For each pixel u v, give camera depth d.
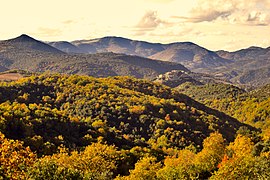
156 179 60.84
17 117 85.00
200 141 121.94
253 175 47.28
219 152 80.31
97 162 61.06
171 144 113.19
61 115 101.75
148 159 69.62
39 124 87.44
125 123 123.19
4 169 33.03
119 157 75.69
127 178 61.91
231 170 48.41
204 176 66.62
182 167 63.50
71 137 89.56
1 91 121.88
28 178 32.00
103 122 112.25
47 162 33.59
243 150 81.75
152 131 121.88
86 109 125.19
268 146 81.69
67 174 33.38
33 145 73.88
